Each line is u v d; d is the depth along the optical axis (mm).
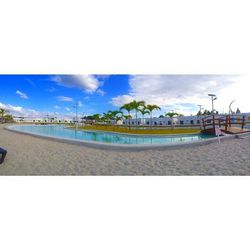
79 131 23703
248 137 9836
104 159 5590
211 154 5992
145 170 4668
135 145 6742
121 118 31781
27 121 56906
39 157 5832
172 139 12633
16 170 4660
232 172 4477
